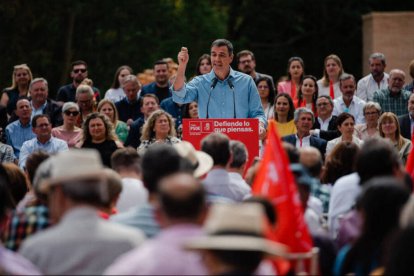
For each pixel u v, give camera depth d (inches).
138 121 1090.7
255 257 430.6
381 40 1608.0
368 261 497.7
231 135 844.6
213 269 435.5
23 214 573.0
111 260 490.0
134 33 1940.2
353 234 550.9
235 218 433.4
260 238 434.0
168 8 1951.3
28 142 1037.8
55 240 489.7
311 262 530.3
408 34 1603.1
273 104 1165.7
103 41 1941.4
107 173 583.2
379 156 565.9
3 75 1841.8
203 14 1989.4
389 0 2207.2
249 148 843.4
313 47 2206.0
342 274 514.6
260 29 2209.6
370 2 2206.0
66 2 1859.0
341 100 1179.9
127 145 1085.8
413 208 453.4
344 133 1006.4
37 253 489.7
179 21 1968.5
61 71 1894.7
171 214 457.7
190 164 552.4
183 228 458.6
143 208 541.6
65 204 495.2
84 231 490.3
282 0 2175.2
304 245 530.3
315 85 1173.7
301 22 2228.1
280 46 2197.3
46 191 547.8
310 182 580.1
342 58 2203.5
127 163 666.8
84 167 489.7
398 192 491.2
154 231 535.2
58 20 1887.3
